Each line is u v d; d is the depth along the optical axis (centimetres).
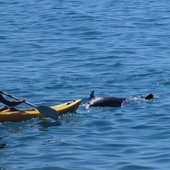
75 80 3719
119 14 6319
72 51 4597
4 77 3775
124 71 3938
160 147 2552
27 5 6956
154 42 4944
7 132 2797
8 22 5856
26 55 4453
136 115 3009
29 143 2642
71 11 6481
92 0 7312
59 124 2898
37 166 2369
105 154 2484
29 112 2992
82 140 2661
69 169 2330
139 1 7275
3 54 4481
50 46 4775
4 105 3212
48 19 6006
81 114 3047
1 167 2369
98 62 4216
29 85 3597
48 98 3347
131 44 4859
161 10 6612
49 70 3966
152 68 3994
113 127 2836
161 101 3234
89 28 5534
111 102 3170
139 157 2442
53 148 2569
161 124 2862
